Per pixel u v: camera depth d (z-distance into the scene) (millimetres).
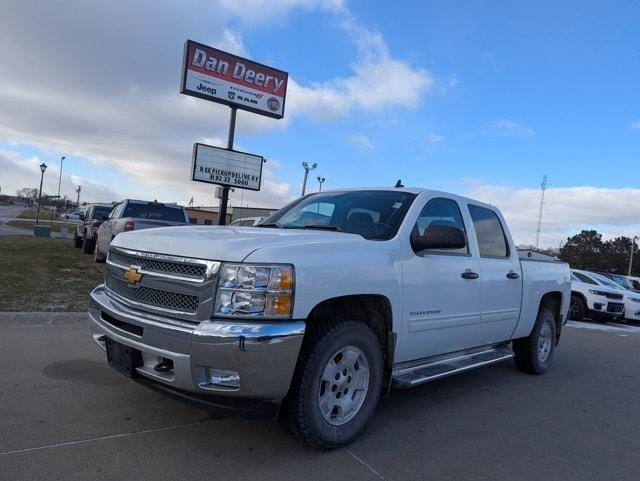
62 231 31281
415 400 5203
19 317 7266
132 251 3859
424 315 4473
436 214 4926
